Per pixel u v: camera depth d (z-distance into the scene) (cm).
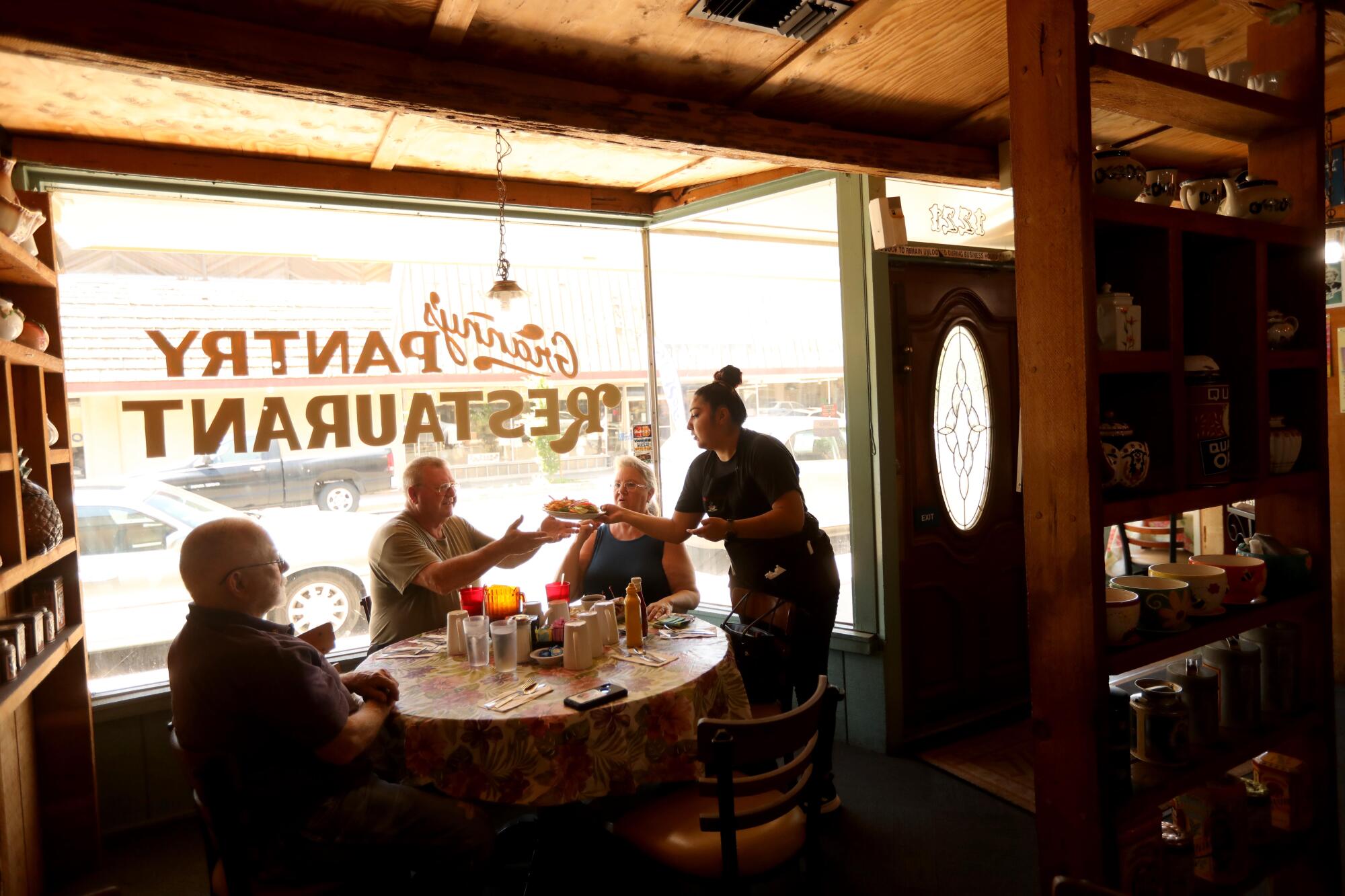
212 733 171
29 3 154
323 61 182
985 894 223
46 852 247
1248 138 186
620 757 188
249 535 179
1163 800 146
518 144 289
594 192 359
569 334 364
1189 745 162
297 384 309
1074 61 131
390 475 326
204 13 171
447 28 183
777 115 248
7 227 207
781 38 199
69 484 253
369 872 178
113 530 282
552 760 183
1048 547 141
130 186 279
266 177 295
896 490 313
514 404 351
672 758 195
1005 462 352
